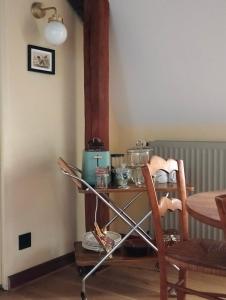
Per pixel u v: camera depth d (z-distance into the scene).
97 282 2.90
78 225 3.34
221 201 1.36
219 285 2.82
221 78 2.93
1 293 2.73
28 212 2.90
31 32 2.85
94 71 3.06
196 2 2.68
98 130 3.08
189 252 1.92
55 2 3.03
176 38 2.92
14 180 2.78
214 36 2.77
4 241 2.75
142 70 3.24
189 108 3.23
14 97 2.75
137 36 3.07
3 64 2.67
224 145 3.04
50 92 3.03
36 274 2.98
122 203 3.71
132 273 3.06
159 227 1.93
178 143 3.24
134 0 2.90
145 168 1.93
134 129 3.62
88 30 3.06
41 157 2.98
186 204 1.82
